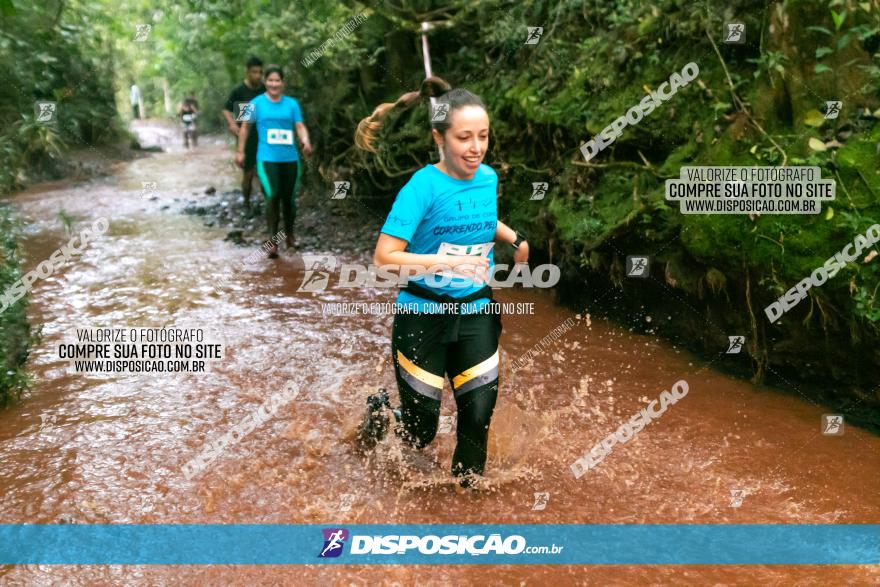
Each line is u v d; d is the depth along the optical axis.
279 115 7.41
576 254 5.68
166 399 4.43
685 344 5.16
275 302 6.21
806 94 4.45
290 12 8.89
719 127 4.95
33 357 5.03
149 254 7.62
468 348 3.32
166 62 13.08
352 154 8.74
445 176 3.20
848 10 4.16
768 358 4.50
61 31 8.32
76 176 12.35
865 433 4.00
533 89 6.57
